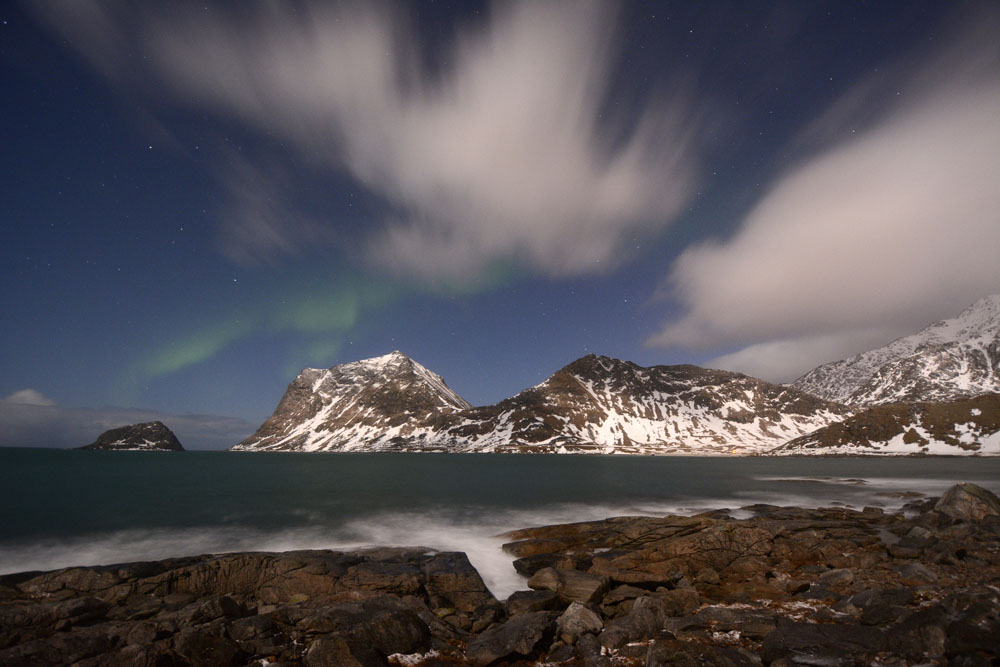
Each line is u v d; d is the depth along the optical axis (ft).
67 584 73.77
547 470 446.19
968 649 38.11
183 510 168.14
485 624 60.80
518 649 50.24
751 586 72.95
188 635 49.90
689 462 638.94
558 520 147.23
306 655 48.08
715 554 86.33
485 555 101.81
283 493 228.22
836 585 68.59
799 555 88.89
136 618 64.23
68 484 267.18
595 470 442.91
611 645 50.29
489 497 211.61
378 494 224.12
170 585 73.77
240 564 78.33
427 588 73.56
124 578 75.10
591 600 66.39
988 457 567.59
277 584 73.72
